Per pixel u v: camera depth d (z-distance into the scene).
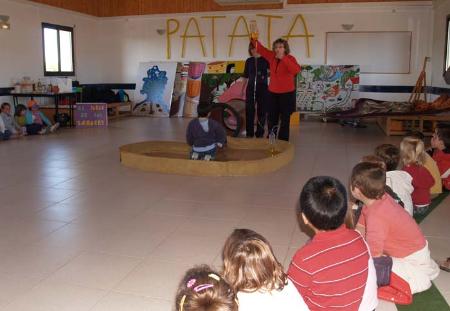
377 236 2.32
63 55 11.18
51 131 8.80
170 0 11.84
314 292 1.79
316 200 1.79
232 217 3.79
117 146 7.20
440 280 2.69
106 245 3.19
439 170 4.50
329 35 10.99
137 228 3.53
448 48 9.27
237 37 11.50
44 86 9.62
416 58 10.68
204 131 5.50
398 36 10.68
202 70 11.48
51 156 6.38
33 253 3.06
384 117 8.62
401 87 10.84
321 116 9.80
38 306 2.39
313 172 5.39
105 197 4.36
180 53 12.01
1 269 2.82
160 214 3.86
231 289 1.17
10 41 9.42
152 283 2.63
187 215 3.84
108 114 11.31
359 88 11.05
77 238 3.32
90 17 12.06
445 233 3.44
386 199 2.39
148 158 5.43
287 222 3.67
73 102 10.35
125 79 12.55
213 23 11.61
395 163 3.27
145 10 12.07
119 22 12.35
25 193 4.51
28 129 8.41
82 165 5.78
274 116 6.84
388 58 10.80
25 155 6.47
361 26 10.80
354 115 8.91
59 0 10.77
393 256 2.48
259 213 3.89
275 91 6.71
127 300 2.45
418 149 3.66
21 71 9.76
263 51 6.71
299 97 10.88
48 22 10.51
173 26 11.94
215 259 2.96
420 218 3.78
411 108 8.62
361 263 1.80
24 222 3.66
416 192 3.70
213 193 4.49
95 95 11.26
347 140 7.89
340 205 1.78
